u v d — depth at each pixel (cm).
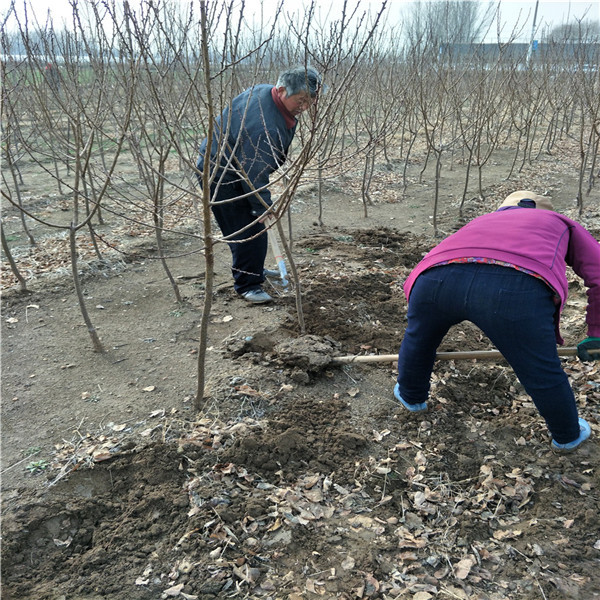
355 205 682
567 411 233
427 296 232
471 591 192
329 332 358
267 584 193
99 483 235
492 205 679
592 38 908
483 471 247
